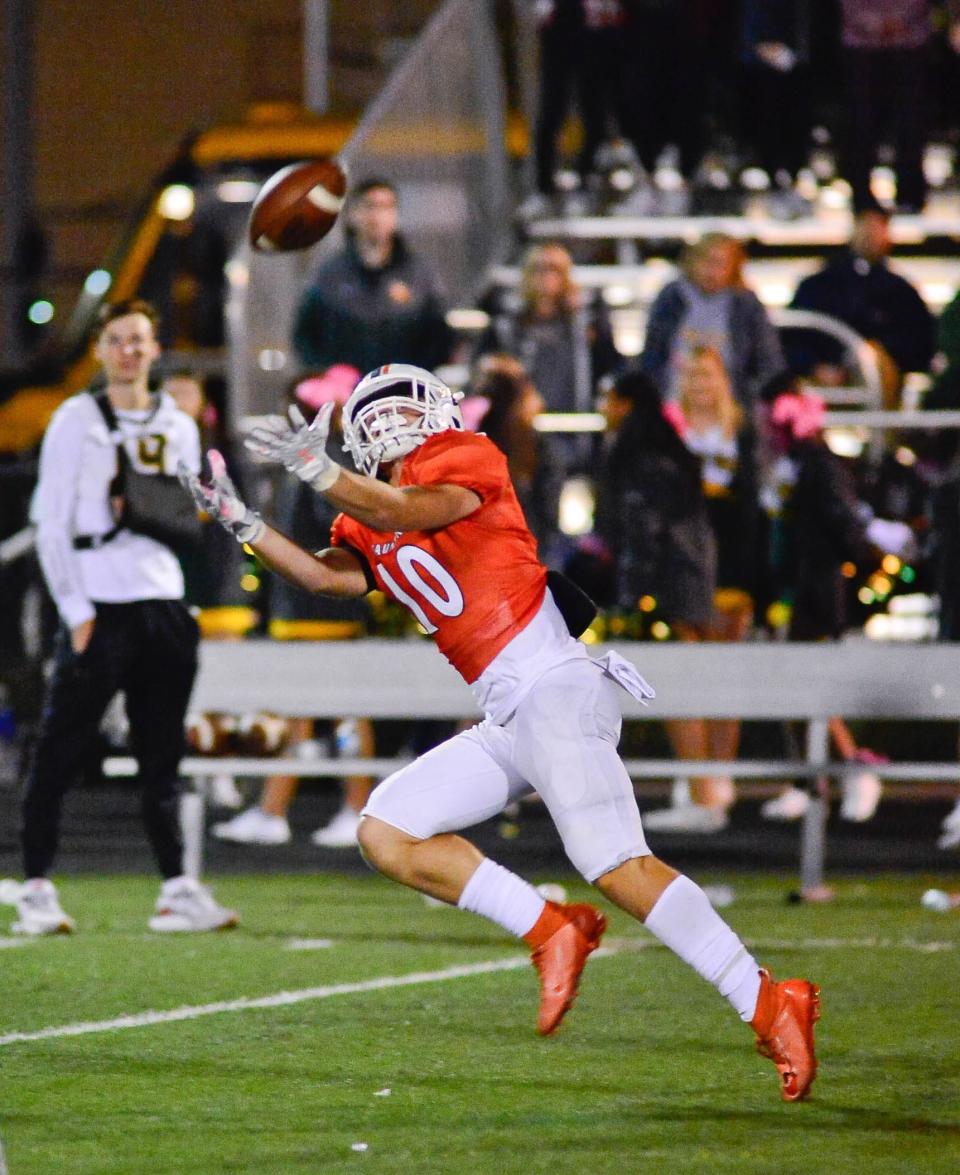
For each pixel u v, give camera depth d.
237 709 35.62
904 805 48.62
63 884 35.62
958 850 40.41
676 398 44.00
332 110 70.19
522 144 60.19
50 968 26.81
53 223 84.50
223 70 84.00
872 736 50.62
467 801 19.94
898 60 52.06
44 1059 21.05
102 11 85.31
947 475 40.22
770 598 41.91
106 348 29.41
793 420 40.31
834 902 33.53
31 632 51.03
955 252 57.22
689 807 41.91
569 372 46.94
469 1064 20.88
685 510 39.34
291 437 18.27
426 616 19.89
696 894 19.02
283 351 47.31
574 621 19.86
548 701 19.33
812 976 26.36
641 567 39.41
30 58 82.50
